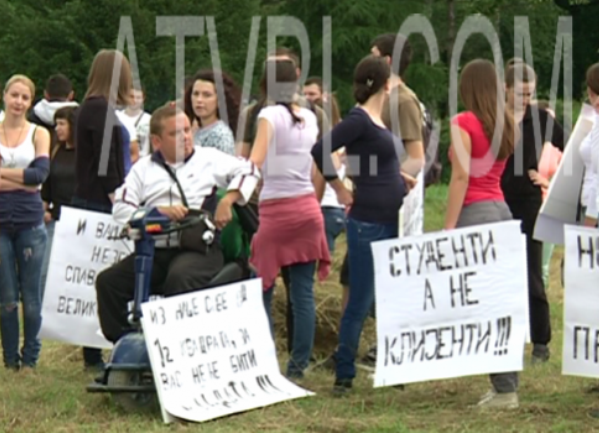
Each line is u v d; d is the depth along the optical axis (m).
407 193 9.41
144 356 8.67
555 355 11.29
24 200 10.34
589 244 8.63
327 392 9.44
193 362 8.72
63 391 9.50
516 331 8.82
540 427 8.18
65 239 10.48
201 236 8.91
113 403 8.86
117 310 9.01
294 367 9.98
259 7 30.48
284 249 9.81
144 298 8.76
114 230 10.49
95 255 10.49
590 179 9.33
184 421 8.42
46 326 10.49
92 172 10.44
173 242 8.95
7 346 10.56
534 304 10.83
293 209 9.76
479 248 8.89
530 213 10.84
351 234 9.24
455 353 8.89
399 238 8.99
